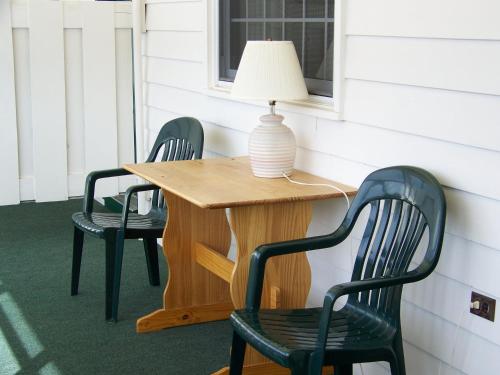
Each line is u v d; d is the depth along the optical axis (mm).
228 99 3840
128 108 5621
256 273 2527
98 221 3672
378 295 2539
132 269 4332
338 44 2920
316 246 2604
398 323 2430
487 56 2316
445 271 2539
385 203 2607
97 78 5484
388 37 2695
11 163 5469
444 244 2537
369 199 2625
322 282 3213
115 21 5461
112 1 5453
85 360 3188
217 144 4004
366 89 2834
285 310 2607
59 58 5379
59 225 5164
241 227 2832
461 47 2404
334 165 3062
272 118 3104
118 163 5676
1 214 5375
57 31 5336
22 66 5348
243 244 2852
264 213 2857
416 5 2553
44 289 3996
